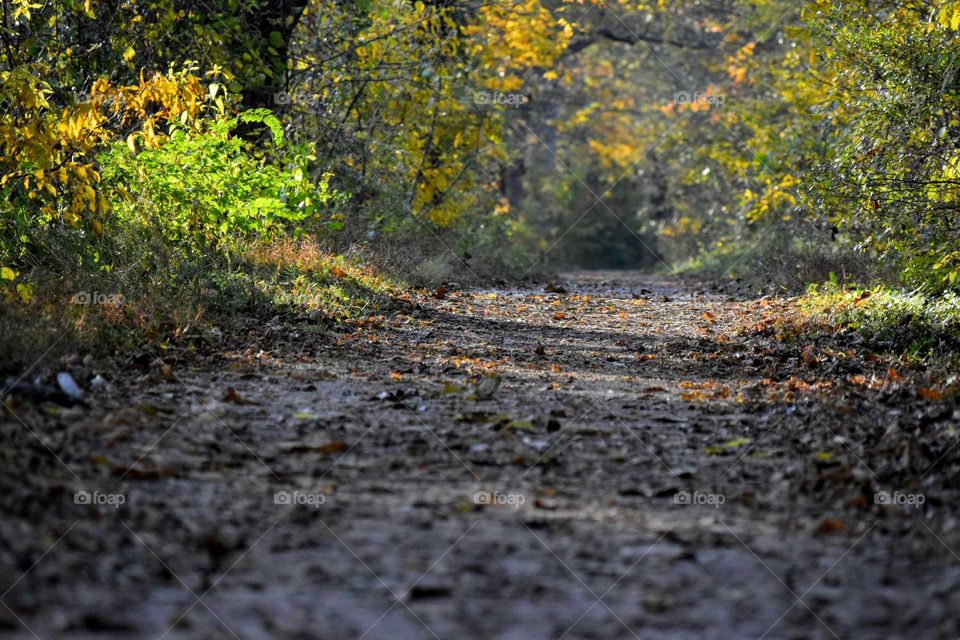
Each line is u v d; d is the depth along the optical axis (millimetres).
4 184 12773
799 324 16344
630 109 62500
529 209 68375
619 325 17766
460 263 26516
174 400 9555
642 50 55406
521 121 50000
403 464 7977
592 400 10711
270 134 21984
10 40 15375
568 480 7789
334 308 15672
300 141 23484
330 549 6109
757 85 37594
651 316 19375
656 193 59406
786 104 31125
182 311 12867
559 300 21594
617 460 8367
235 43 20828
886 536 6637
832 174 16594
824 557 6230
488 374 11773
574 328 17078
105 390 9445
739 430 9492
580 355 14031
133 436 8172
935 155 15438
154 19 18641
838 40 17812
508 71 35406
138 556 5832
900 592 5676
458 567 5895
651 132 58625
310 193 18734
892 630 5168
